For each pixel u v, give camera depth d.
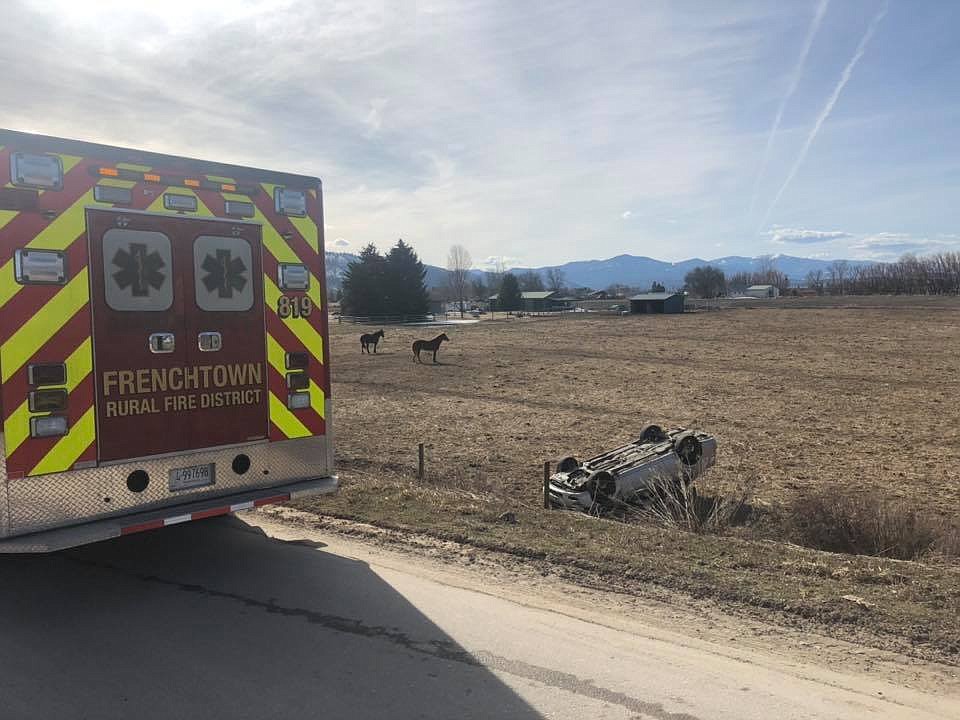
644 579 5.55
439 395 23.56
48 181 4.93
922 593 5.09
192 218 5.64
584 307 117.94
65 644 4.54
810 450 14.56
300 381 6.36
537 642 4.52
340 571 5.87
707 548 6.21
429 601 5.21
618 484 9.20
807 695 3.84
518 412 19.86
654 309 87.50
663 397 22.83
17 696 3.88
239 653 4.39
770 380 26.83
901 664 4.18
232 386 5.92
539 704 3.77
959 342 40.91
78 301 5.08
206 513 5.56
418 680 4.04
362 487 8.51
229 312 5.88
